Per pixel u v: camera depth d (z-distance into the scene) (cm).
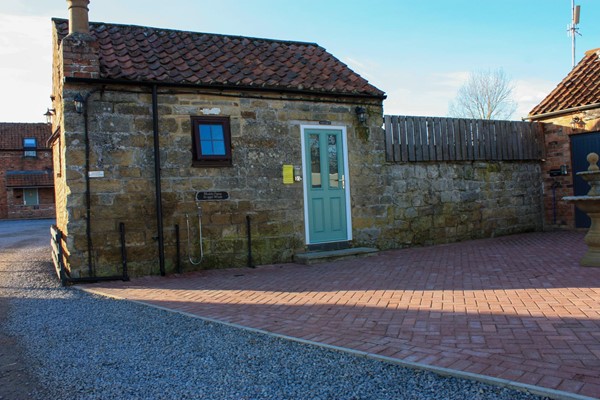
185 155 838
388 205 1041
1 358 404
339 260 902
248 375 351
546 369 328
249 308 550
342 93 970
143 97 811
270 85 902
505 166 1256
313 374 348
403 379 331
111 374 361
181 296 632
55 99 1012
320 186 960
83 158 765
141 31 984
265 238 897
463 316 473
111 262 778
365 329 448
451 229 1138
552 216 1323
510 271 705
